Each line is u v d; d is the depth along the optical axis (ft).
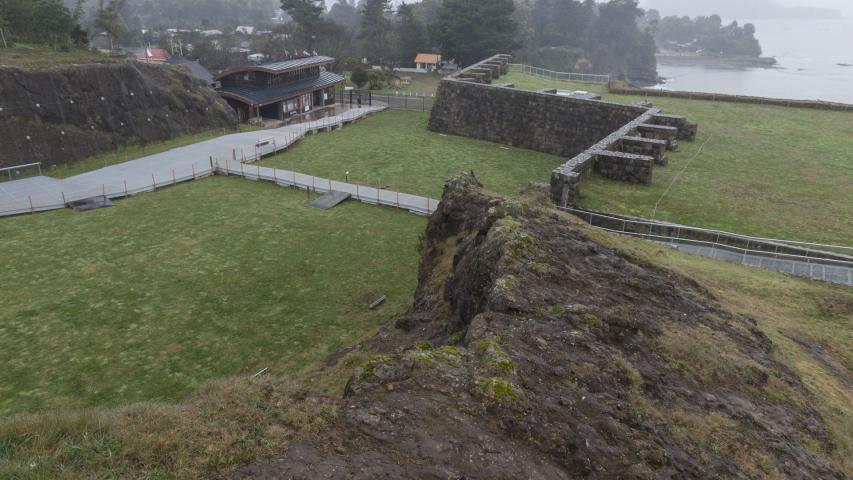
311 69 237.66
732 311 53.06
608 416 28.96
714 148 123.24
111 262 92.73
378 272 91.15
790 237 81.35
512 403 27.71
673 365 37.81
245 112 211.41
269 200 124.16
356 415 27.14
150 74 179.83
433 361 31.27
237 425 26.76
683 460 28.22
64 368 65.16
